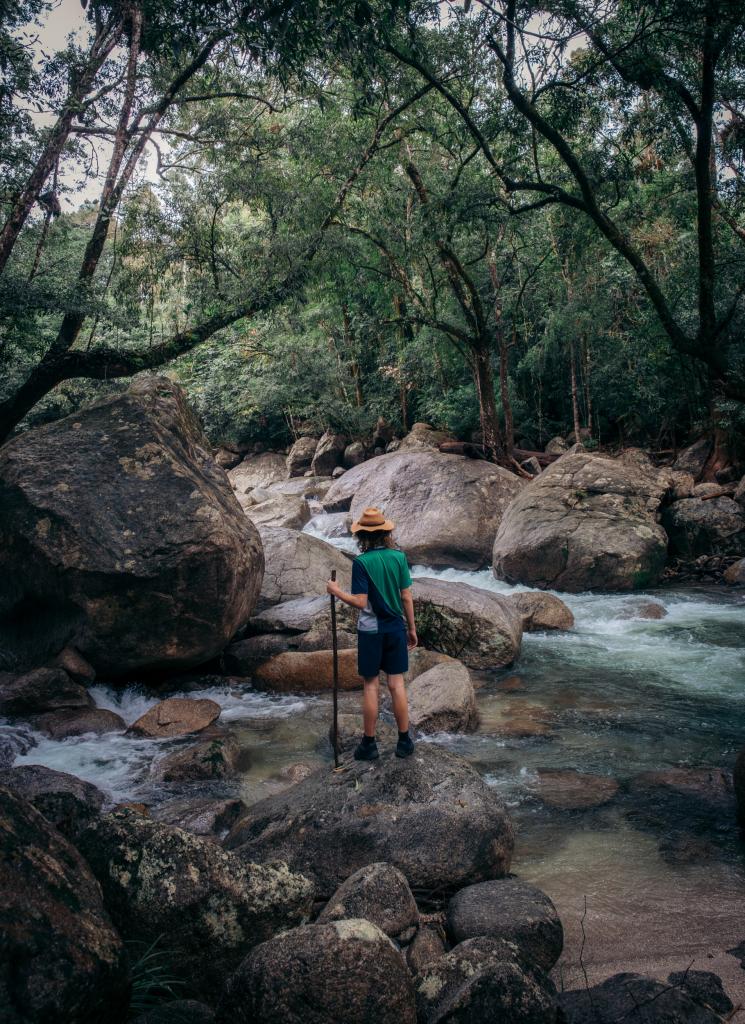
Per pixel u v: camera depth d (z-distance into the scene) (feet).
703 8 33.40
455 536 51.44
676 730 21.80
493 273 62.28
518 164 52.11
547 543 43.21
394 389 85.97
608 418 72.13
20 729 21.75
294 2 26.50
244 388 88.53
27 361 47.62
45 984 7.45
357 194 57.52
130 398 27.48
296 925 11.16
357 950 8.93
